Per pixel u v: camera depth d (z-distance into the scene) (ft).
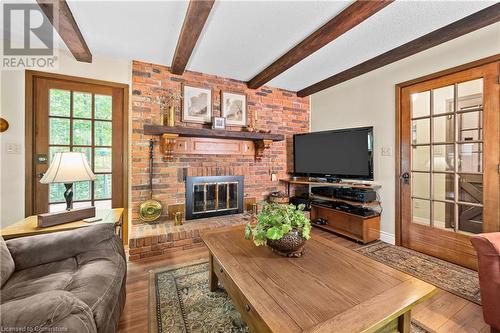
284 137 11.73
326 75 10.83
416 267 7.23
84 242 4.60
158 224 9.20
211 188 10.66
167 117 9.47
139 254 7.86
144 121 9.24
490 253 4.35
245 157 11.45
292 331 2.64
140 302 5.51
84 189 8.73
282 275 3.92
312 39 7.22
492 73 6.66
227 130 10.19
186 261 7.62
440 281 6.39
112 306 3.56
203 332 4.56
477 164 7.14
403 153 8.91
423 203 8.49
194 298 5.61
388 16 6.45
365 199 9.06
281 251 4.66
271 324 2.75
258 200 11.78
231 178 11.02
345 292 3.42
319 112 12.71
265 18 6.50
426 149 8.36
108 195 9.09
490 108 6.74
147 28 6.96
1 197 7.57
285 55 8.59
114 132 9.13
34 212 7.99
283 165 12.62
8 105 7.61
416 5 5.99
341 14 6.24
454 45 7.37
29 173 7.86
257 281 3.73
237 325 4.75
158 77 9.52
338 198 10.03
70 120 8.48
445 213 7.93
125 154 9.23
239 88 11.36
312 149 11.43
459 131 7.51
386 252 8.38
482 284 4.47
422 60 8.21
